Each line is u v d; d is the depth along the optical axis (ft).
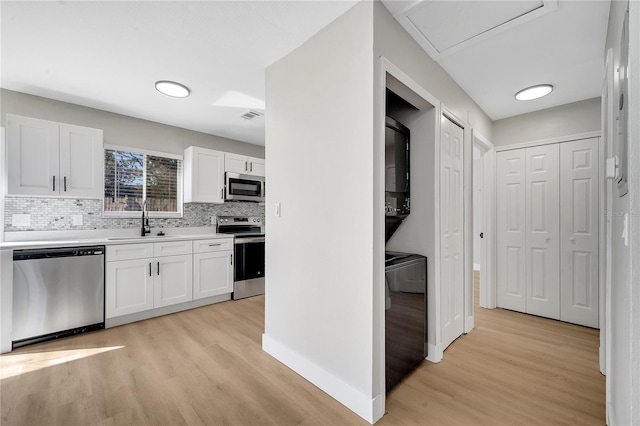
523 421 4.98
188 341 8.10
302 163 6.53
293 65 6.82
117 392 5.72
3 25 5.93
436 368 6.69
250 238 12.78
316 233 6.15
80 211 10.07
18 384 5.95
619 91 3.69
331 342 5.76
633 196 2.38
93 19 5.80
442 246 7.37
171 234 12.23
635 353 2.27
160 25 6.00
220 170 13.04
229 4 5.40
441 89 7.47
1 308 7.30
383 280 5.32
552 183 10.02
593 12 5.44
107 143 10.69
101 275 8.87
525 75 7.88
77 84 8.59
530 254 10.44
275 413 5.18
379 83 5.20
